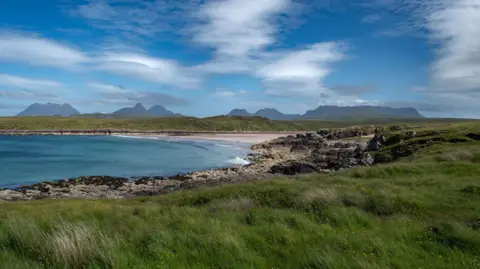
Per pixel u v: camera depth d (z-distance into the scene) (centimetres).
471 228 1042
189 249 870
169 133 18750
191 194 2248
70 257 777
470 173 2203
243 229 1072
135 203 2284
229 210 1464
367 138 9906
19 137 14250
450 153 3123
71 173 5419
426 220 1245
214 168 6150
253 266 758
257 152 9088
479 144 3816
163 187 4166
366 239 950
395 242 934
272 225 1108
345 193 1633
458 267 766
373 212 1417
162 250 847
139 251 864
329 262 747
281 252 864
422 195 1614
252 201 1734
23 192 3850
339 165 5009
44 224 1145
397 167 2552
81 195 3738
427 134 5372
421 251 878
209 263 785
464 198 1531
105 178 4778
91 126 19538
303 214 1330
